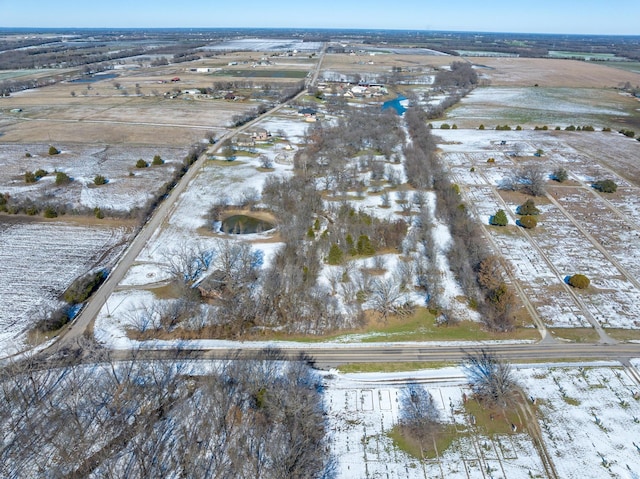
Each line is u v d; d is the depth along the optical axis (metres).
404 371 58.22
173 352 60.75
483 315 68.50
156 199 108.06
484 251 83.19
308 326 65.88
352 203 105.56
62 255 84.75
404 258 82.81
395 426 50.34
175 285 72.12
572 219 99.94
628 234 93.12
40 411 50.53
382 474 45.12
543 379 56.53
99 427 48.75
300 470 43.38
